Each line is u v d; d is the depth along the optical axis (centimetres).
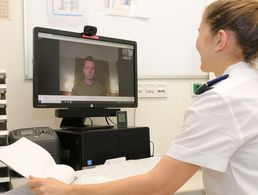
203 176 94
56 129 158
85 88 159
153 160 143
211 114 82
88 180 106
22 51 167
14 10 166
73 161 141
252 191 83
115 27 186
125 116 165
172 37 200
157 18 196
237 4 89
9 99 164
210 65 96
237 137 80
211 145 81
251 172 84
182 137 84
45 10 170
